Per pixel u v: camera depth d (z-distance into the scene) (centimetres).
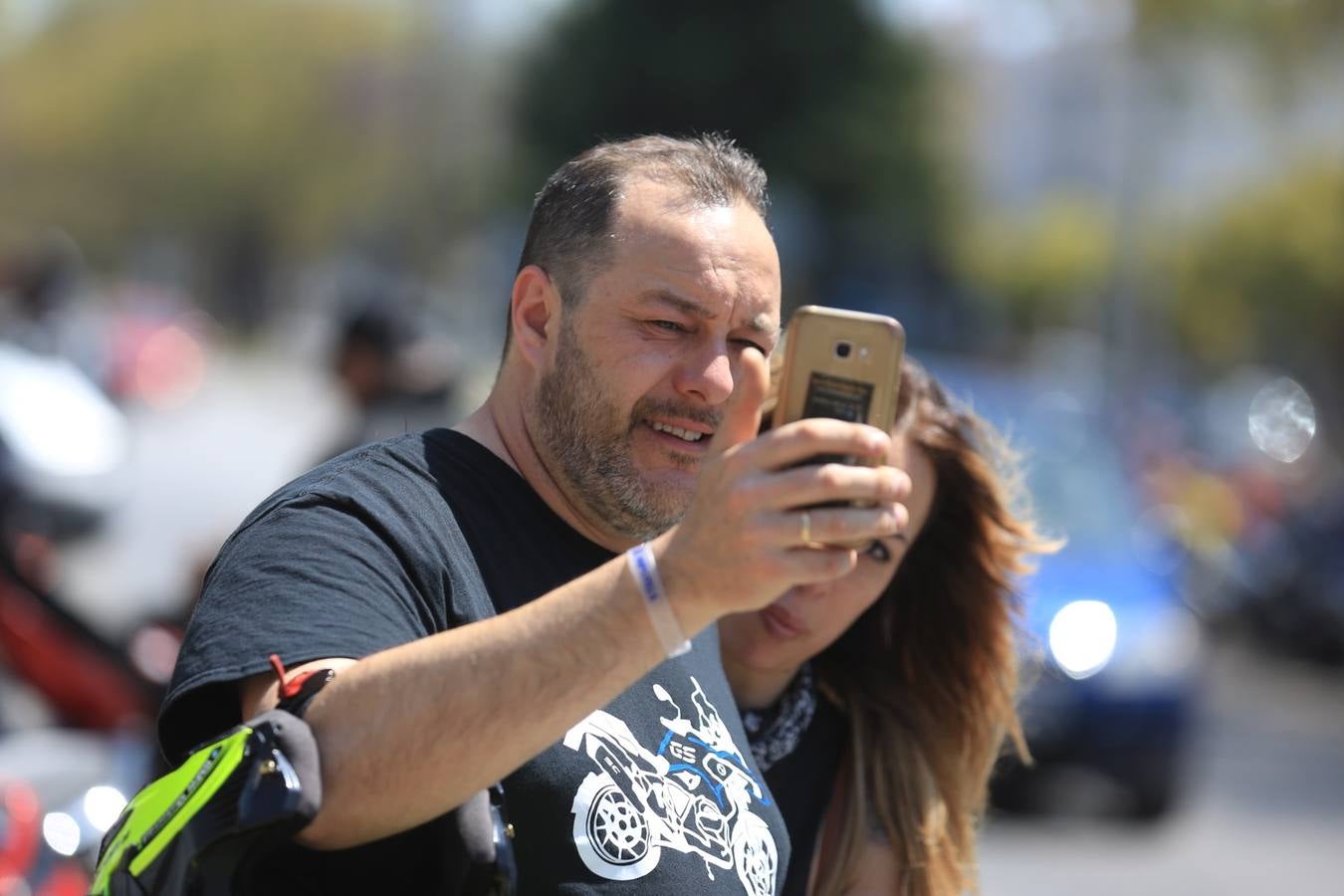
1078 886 1587
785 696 602
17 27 11719
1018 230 9650
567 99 5044
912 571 640
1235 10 4153
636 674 371
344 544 413
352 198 11356
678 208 452
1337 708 3131
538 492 472
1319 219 6950
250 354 10300
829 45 4997
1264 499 4209
